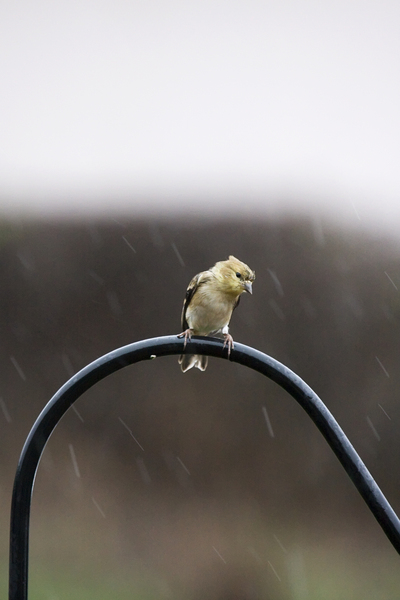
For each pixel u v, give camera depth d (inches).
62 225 531.5
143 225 529.0
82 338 507.5
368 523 442.9
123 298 512.1
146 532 431.2
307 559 413.7
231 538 427.2
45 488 456.8
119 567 404.5
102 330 506.9
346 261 504.7
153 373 482.6
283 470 460.4
